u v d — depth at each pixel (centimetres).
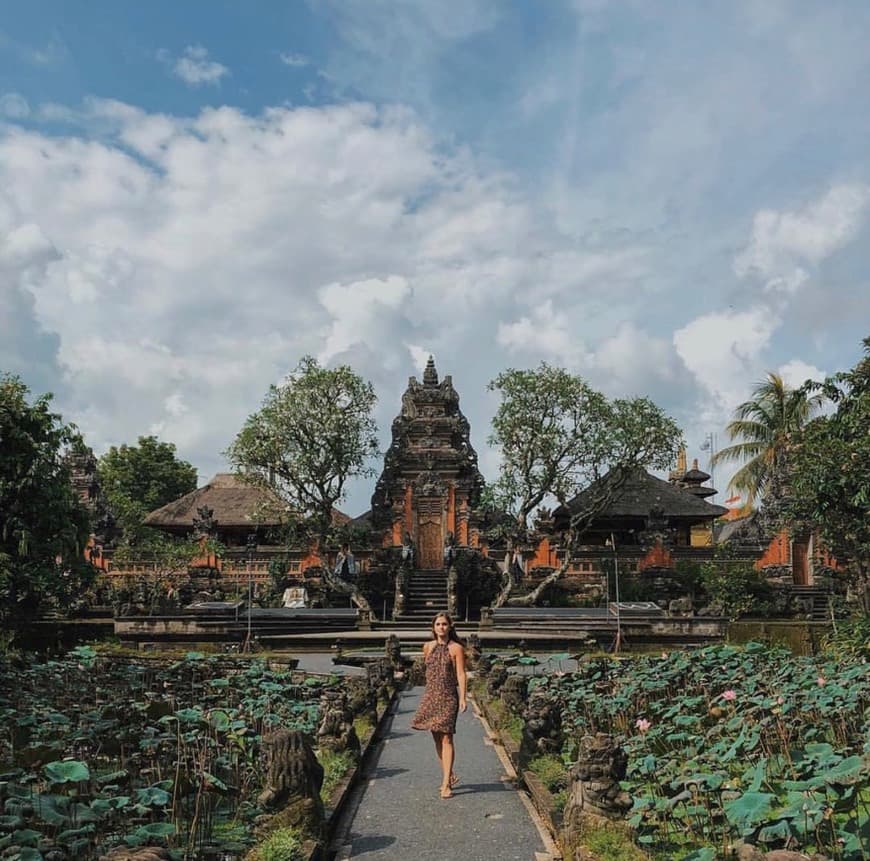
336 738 1195
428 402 4572
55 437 2689
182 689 1917
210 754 1218
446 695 1054
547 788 991
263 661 2211
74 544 2653
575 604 3806
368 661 2434
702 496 5697
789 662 1691
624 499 4612
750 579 3631
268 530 4628
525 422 3688
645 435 3662
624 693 1557
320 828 839
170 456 6550
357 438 3731
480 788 1079
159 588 3781
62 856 801
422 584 4034
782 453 4091
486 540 4284
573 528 3822
